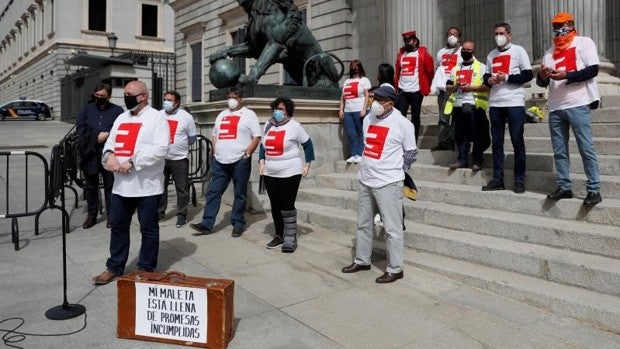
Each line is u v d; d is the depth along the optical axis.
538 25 9.41
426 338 3.59
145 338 3.55
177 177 6.99
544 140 6.62
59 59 40.69
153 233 4.75
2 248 5.94
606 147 6.13
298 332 3.68
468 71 6.43
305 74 8.92
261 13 8.32
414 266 5.06
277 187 5.74
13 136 20.98
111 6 42.78
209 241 6.21
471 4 13.36
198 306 3.43
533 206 5.32
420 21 11.23
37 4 46.72
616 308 3.67
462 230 5.47
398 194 4.70
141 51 42.75
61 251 5.81
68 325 3.79
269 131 5.75
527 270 4.48
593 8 8.77
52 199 6.63
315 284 4.68
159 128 4.60
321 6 18.14
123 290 3.57
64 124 29.69
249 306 4.15
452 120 7.45
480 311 4.04
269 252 5.73
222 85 8.39
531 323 3.80
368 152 4.76
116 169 4.47
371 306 4.16
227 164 6.42
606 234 4.35
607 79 8.77
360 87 8.16
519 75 5.48
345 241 6.09
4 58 66.69
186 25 28.02
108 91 6.70
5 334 3.62
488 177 6.30
